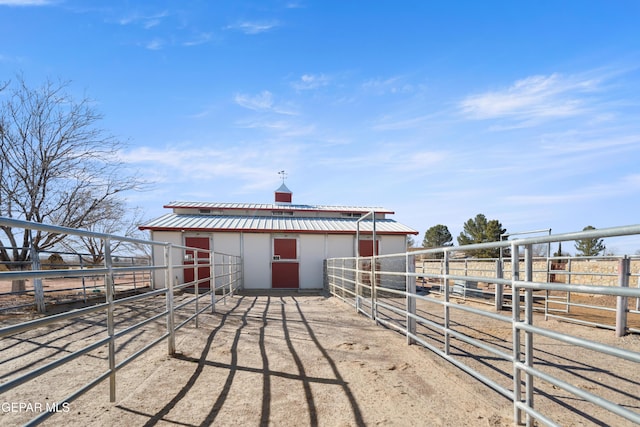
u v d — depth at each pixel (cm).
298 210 1922
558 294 1285
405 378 380
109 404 313
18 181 1091
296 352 477
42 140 1132
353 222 1828
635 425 285
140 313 825
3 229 1062
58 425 275
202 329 625
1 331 179
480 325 705
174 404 313
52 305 924
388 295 1302
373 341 541
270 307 936
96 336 586
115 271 319
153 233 1506
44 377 388
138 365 423
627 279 633
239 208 1873
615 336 625
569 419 295
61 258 1464
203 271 1501
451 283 1539
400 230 1662
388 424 279
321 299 1152
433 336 598
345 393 339
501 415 295
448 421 284
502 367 428
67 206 1170
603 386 374
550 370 423
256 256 1576
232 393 338
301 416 292
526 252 268
